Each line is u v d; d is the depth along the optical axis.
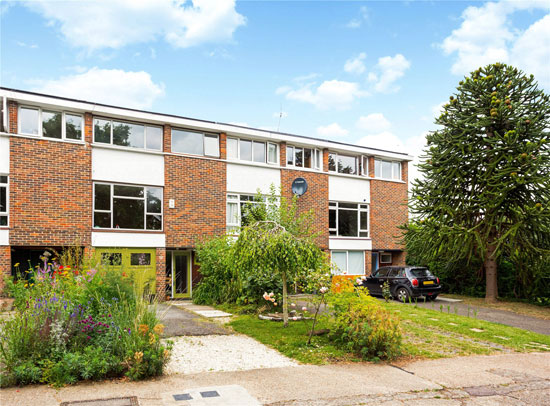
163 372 7.12
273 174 20.89
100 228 16.31
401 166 25.78
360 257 23.61
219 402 5.85
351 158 24.08
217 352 8.58
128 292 8.79
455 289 22.23
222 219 19.08
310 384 6.83
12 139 14.84
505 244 16.53
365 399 6.26
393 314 9.44
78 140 16.12
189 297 18.50
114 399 5.73
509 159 16.17
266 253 10.21
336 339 9.42
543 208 16.09
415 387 6.92
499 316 15.30
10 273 14.55
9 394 5.81
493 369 8.23
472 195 17.44
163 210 17.72
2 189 14.73
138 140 17.61
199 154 18.91
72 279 9.37
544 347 10.56
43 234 15.14
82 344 7.02
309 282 10.32
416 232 19.08
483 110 17.39
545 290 18.53
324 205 22.34
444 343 10.30
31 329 6.68
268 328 10.70
